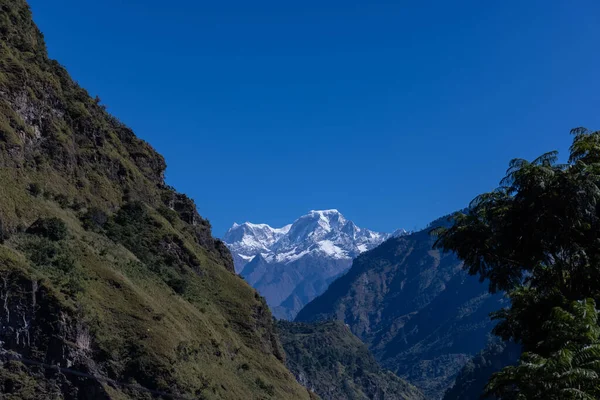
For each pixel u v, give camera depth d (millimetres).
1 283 52062
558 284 32969
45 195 71500
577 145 33750
